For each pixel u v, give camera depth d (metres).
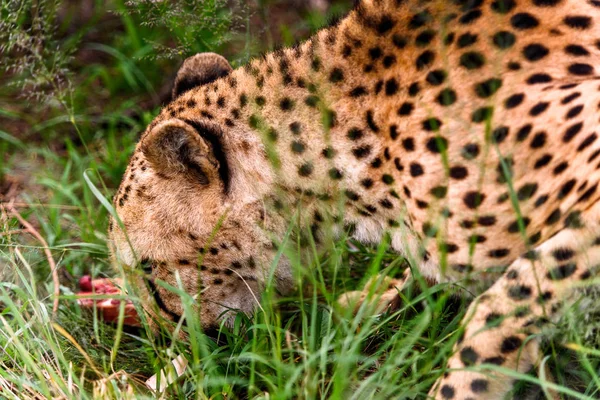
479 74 7.62
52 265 9.48
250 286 8.78
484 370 7.08
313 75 8.13
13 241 10.23
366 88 7.98
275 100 8.22
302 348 8.25
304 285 9.44
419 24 7.84
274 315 8.65
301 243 8.52
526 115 7.45
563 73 7.55
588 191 7.13
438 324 8.12
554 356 7.13
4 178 12.23
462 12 7.78
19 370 8.29
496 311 7.17
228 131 8.32
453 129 7.58
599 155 7.14
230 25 12.20
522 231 7.08
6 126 13.46
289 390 6.86
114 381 7.90
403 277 9.57
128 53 14.46
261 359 7.43
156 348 8.43
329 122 8.05
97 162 12.51
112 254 9.12
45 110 13.62
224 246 8.52
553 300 7.05
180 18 11.27
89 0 15.69
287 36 13.04
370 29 8.01
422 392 7.46
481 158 7.50
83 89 13.84
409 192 7.82
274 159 8.03
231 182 8.36
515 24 7.69
